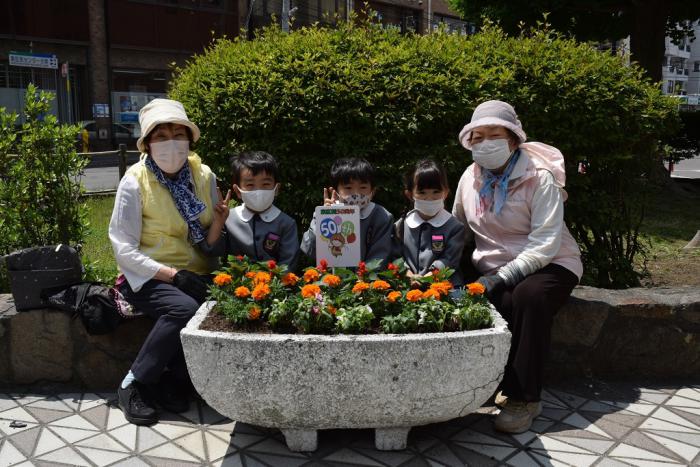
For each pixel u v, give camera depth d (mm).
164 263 3123
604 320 3389
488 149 3010
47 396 3166
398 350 2336
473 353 2381
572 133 3848
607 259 4367
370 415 2424
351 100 3537
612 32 12578
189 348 2432
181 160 3111
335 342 2326
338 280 2641
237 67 3643
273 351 2342
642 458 2578
